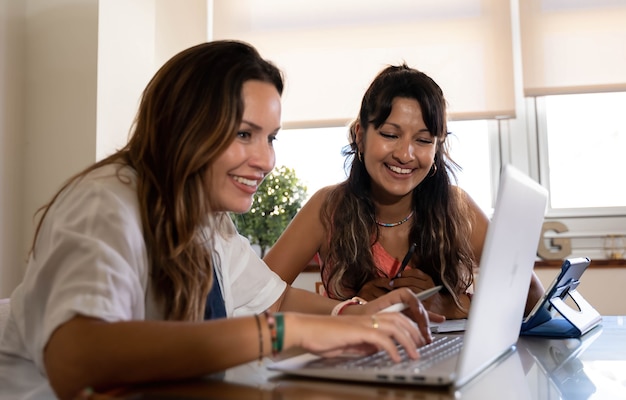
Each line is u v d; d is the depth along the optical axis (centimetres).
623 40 257
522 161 276
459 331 120
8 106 234
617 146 270
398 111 163
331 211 181
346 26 282
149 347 68
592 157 272
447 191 175
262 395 65
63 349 69
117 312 73
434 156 172
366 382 71
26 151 240
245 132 95
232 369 81
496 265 74
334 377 73
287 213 262
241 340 70
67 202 86
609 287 245
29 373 90
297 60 285
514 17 275
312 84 282
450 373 69
